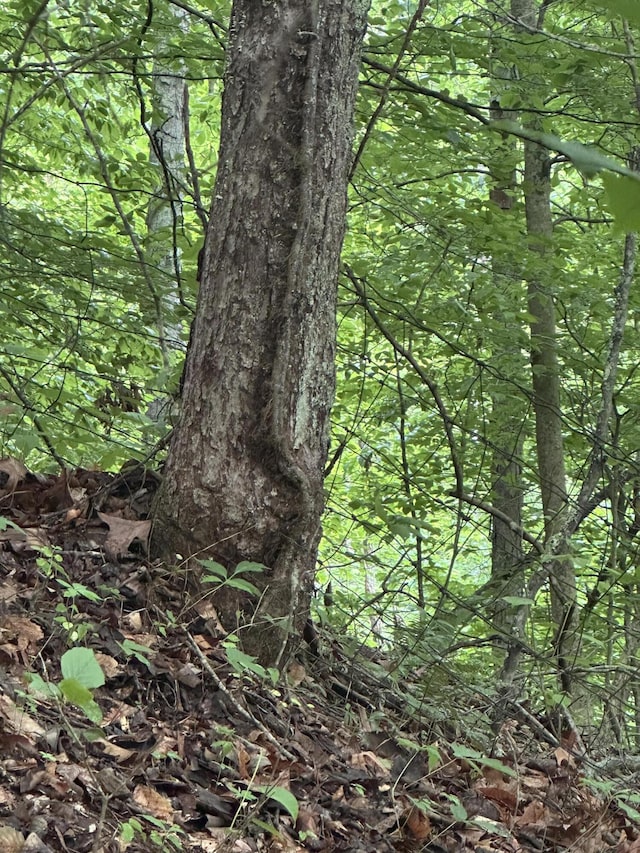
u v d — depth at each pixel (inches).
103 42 204.7
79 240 203.9
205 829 89.5
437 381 287.3
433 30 210.2
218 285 131.7
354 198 257.1
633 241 212.7
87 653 73.9
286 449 128.6
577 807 129.3
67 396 177.6
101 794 83.0
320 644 145.3
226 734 105.2
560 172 362.3
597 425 212.1
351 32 134.0
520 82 217.6
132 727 101.2
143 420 165.6
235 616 127.6
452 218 223.3
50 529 132.9
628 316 262.5
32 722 90.0
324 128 131.0
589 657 190.4
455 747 110.3
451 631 164.1
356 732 126.0
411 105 208.5
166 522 131.3
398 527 158.7
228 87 133.6
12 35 200.7
